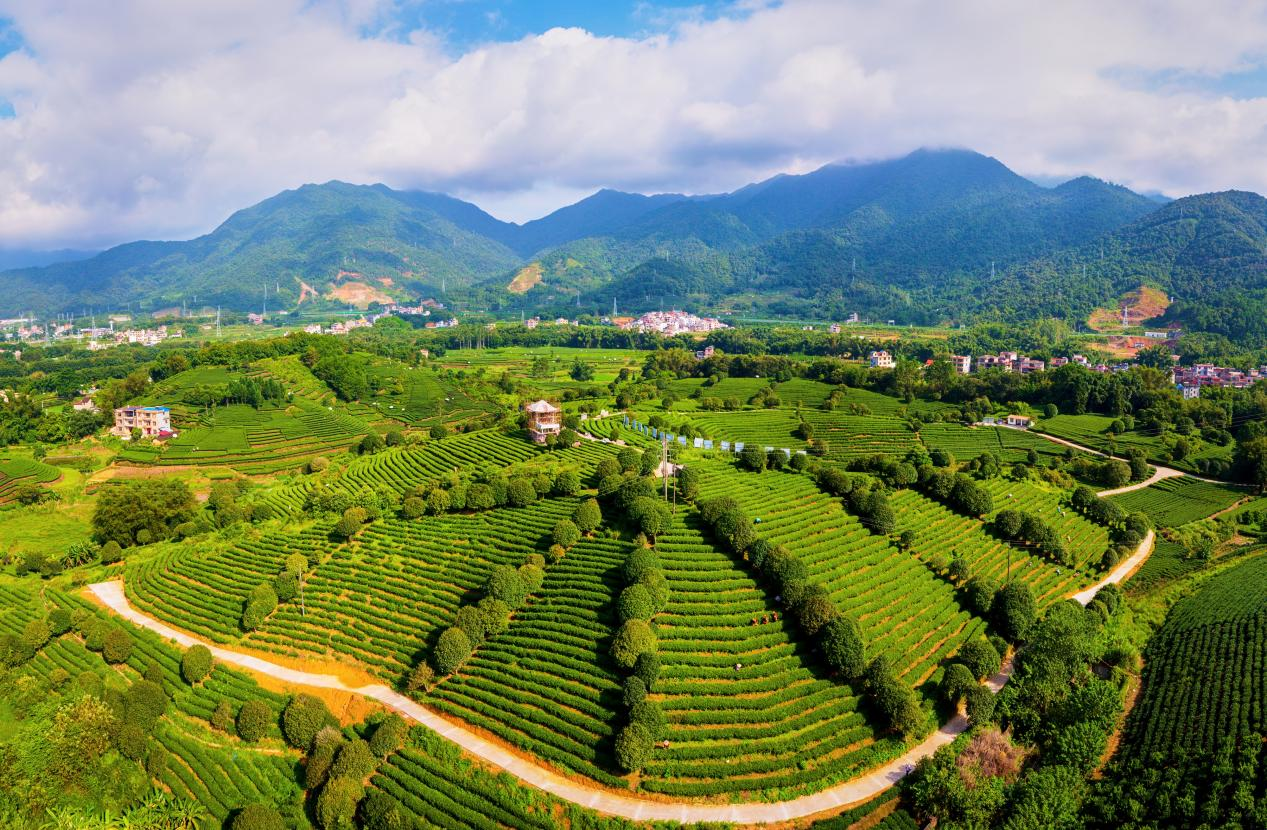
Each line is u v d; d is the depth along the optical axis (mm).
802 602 80875
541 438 158000
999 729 75812
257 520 134500
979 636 91750
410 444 184250
